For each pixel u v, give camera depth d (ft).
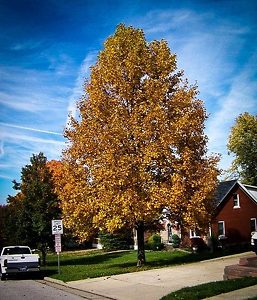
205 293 41.34
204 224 73.72
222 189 127.95
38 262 74.90
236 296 39.06
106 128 69.31
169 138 67.00
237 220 126.00
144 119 67.92
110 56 71.72
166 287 51.21
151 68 71.92
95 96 70.90
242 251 102.78
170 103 71.56
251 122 188.96
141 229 76.43
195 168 70.95
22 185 93.50
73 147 72.54
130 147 67.62
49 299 47.50
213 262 77.41
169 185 68.18
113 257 109.91
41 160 95.09
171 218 73.92
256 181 188.24
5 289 59.16
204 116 72.74
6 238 98.48
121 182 64.85
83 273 71.15
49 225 89.25
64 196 73.00
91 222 73.00
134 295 47.32
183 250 113.80
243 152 188.03
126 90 70.03
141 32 74.18
